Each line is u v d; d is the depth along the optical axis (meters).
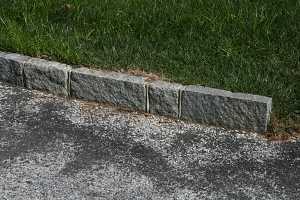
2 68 4.64
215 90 4.14
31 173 3.64
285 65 4.54
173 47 4.75
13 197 3.44
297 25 4.97
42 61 4.54
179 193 3.47
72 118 4.21
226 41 4.76
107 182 3.57
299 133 3.99
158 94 4.21
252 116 4.03
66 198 3.44
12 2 5.39
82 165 3.72
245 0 5.29
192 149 3.88
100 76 4.32
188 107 4.17
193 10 5.18
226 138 3.99
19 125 4.12
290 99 4.20
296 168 3.69
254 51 4.69
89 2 5.35
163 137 4.00
